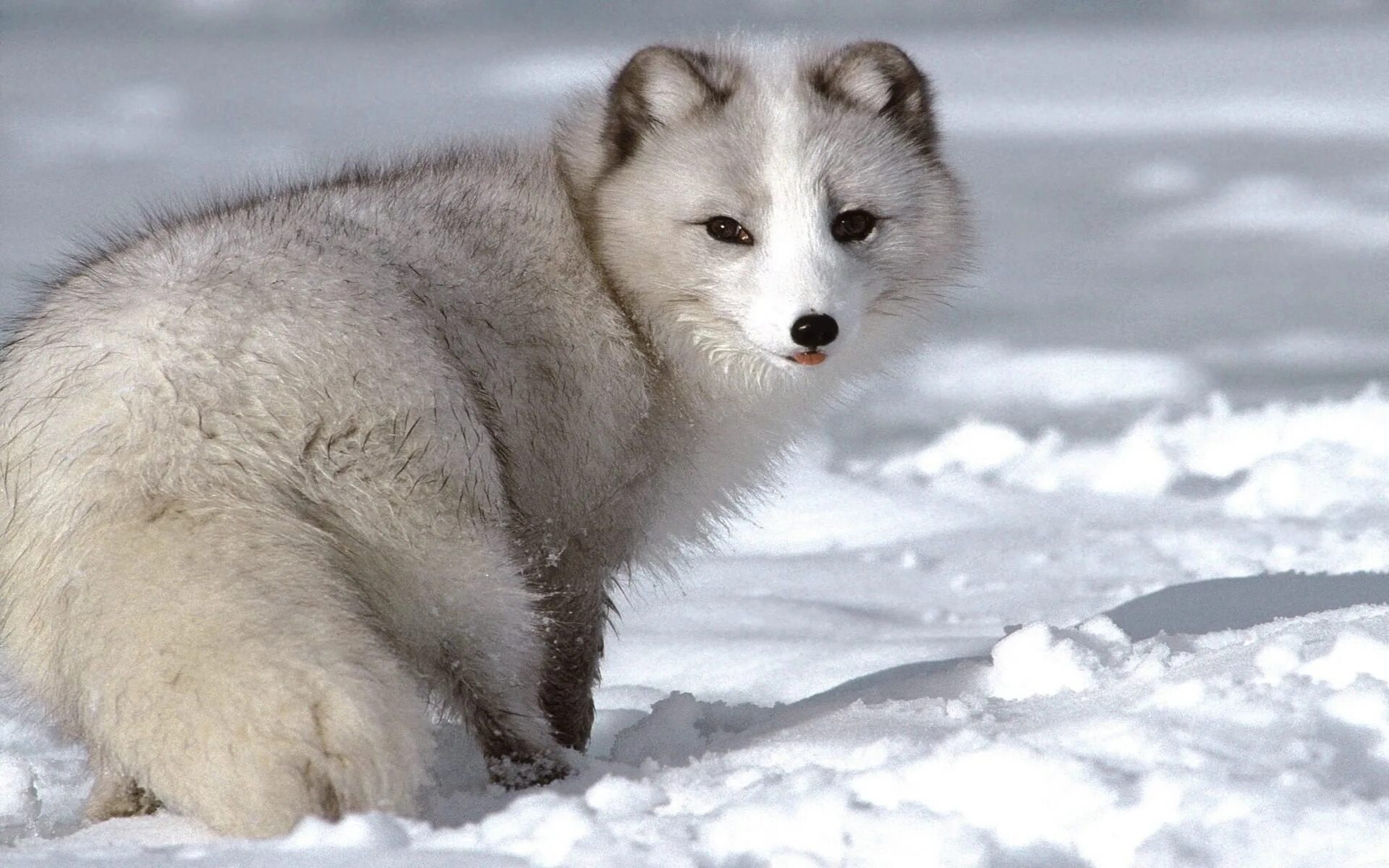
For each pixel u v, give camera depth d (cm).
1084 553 1395
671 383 873
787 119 903
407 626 685
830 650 1061
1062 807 544
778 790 585
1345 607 945
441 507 686
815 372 923
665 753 806
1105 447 1850
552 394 809
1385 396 2008
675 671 1046
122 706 577
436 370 698
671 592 1280
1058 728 620
